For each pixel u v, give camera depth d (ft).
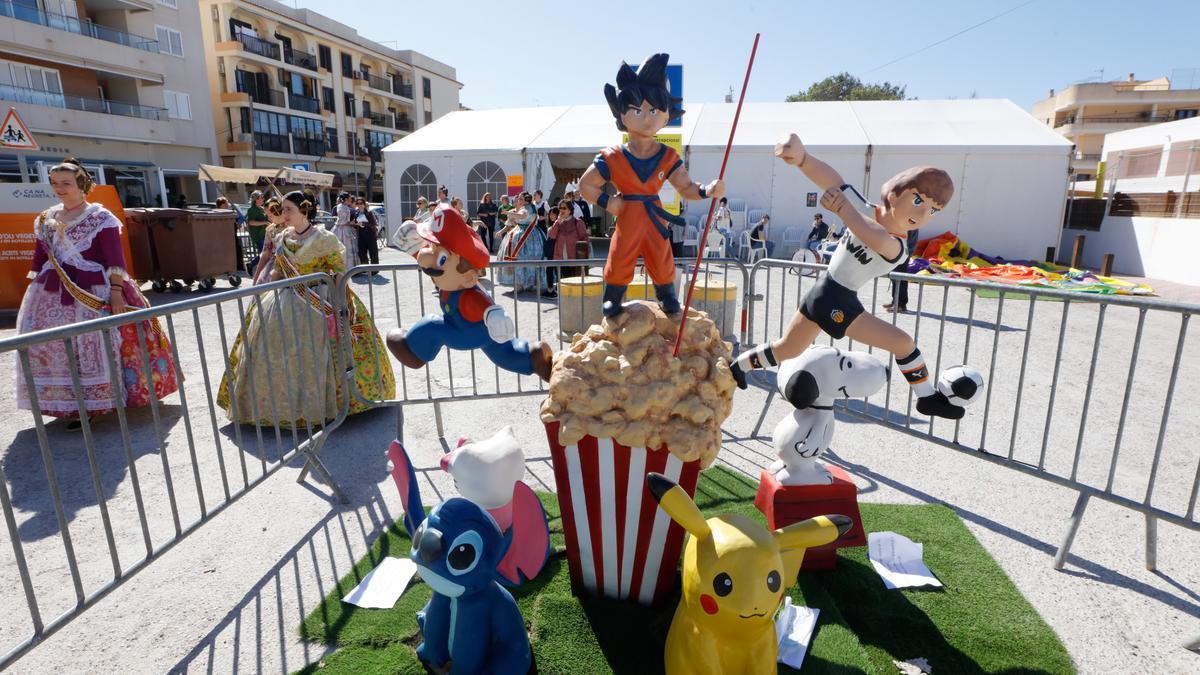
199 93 109.09
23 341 6.42
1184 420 16.20
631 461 7.76
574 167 75.05
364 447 14.11
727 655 6.57
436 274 7.63
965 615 8.39
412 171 59.57
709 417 7.65
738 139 53.47
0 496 6.26
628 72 7.73
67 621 6.97
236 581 9.23
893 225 8.18
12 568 9.57
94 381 14.67
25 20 83.61
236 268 37.50
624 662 7.48
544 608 8.34
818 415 9.55
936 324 28.40
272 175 80.53
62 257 14.12
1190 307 8.54
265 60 129.18
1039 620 8.32
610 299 8.05
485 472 7.90
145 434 14.71
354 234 41.52
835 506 9.45
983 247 51.88
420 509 7.63
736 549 6.29
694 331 7.99
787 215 53.78
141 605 8.68
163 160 104.47
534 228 36.19
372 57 163.43
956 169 50.57
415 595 8.77
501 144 57.67
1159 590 9.10
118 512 11.25
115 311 14.57
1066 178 49.37
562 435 7.70
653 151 7.97
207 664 7.57
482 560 6.69
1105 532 10.66
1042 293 10.09
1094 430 15.46
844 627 8.06
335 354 14.87
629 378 7.69
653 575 8.24
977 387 8.51
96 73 94.48
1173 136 59.41
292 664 7.56
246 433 14.75
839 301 8.73
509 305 31.89
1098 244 58.39
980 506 11.53
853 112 57.72
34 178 74.95
